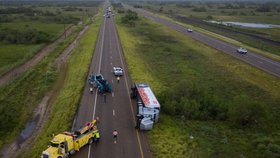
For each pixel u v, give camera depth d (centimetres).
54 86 6744
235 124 4875
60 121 4762
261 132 4650
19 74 7519
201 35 14138
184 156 3856
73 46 11294
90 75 7150
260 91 6612
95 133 4100
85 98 5741
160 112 5194
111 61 8738
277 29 16550
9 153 4034
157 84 6781
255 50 10925
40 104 5712
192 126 4753
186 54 10106
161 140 4241
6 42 11812
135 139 4253
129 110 5259
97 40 12088
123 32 14375
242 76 7719
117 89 6319
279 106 5762
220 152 4006
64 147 3597
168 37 13425
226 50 10831
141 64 8519
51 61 8969
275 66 8800
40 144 4100
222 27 16538
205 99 5353
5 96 5897
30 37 11944
